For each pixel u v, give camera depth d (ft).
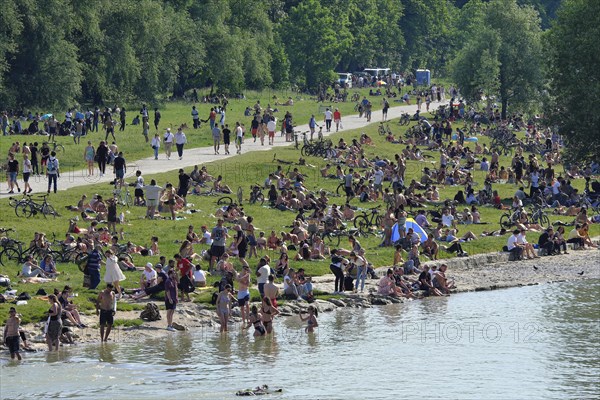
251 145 614.34
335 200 486.79
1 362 255.50
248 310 300.81
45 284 305.12
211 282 325.42
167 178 479.82
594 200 525.34
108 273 302.25
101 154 485.97
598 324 313.32
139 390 237.25
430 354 276.21
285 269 339.16
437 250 399.65
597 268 406.41
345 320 312.50
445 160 597.52
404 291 349.00
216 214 424.46
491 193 508.53
